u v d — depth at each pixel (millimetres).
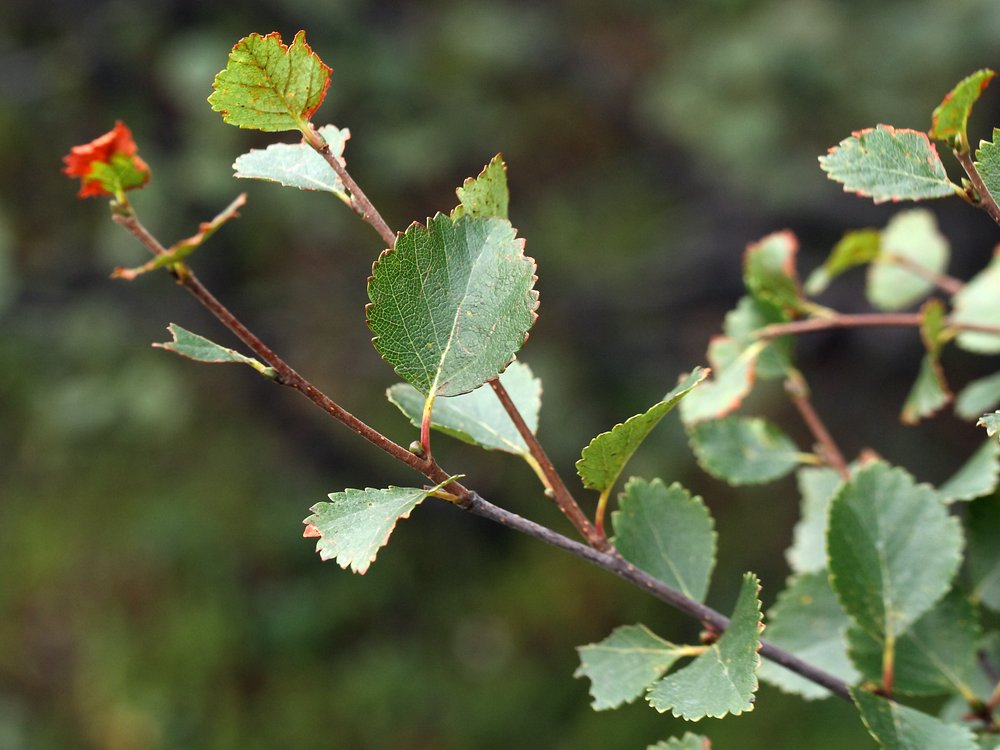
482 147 1434
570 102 1569
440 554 1486
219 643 1372
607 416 1435
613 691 348
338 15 1245
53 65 1244
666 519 363
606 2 1598
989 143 326
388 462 1450
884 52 1335
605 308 1461
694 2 1483
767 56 1314
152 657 1364
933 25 1331
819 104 1341
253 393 1472
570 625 1434
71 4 1246
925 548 368
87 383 1342
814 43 1309
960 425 1520
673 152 1558
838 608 394
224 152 1163
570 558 1466
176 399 1354
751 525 1496
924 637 375
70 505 1472
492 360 326
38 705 1354
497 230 331
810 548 420
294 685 1369
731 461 427
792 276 440
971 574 390
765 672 392
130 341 1358
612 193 1548
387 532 319
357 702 1361
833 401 1530
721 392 432
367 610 1437
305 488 1472
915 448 1500
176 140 1218
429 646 1419
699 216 1498
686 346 1458
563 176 1576
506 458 1476
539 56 1508
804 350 1521
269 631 1392
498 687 1383
